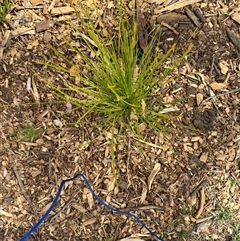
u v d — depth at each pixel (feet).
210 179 3.09
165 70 3.14
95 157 3.06
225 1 3.28
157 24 3.24
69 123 3.07
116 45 3.16
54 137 3.07
